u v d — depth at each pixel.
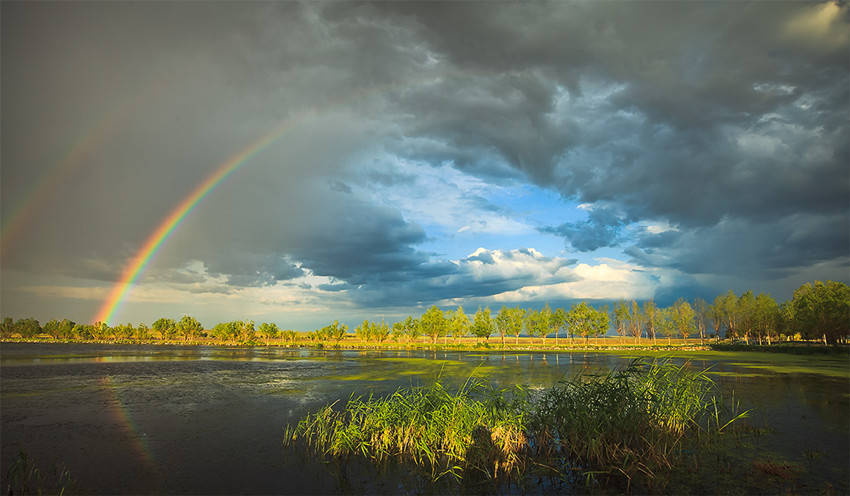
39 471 12.45
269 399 25.25
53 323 152.62
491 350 92.81
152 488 10.98
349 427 14.08
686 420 14.82
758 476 10.84
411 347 110.75
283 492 10.51
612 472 11.09
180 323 142.12
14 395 27.28
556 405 14.02
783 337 118.94
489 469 11.56
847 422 17.05
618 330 117.88
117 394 27.59
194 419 19.56
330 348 105.69
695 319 120.81
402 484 10.80
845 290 71.06
